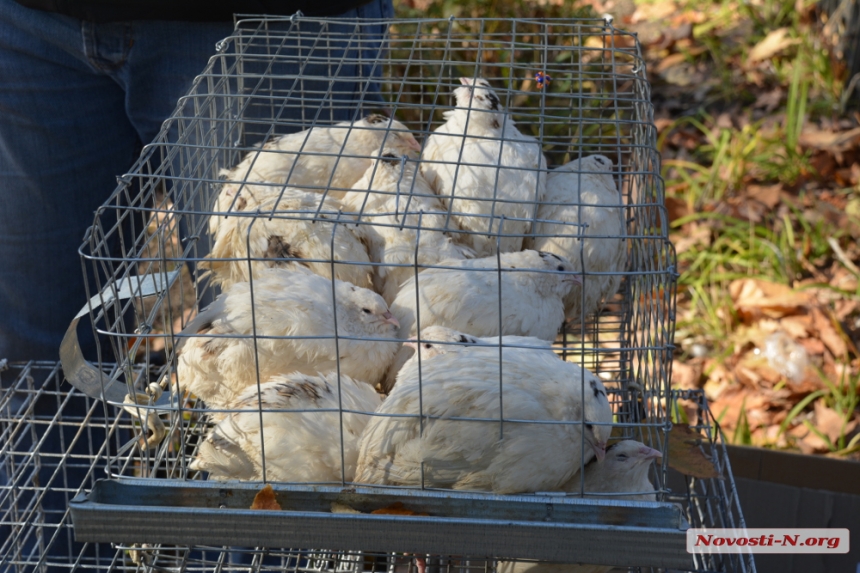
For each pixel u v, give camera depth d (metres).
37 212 2.70
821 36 6.02
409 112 4.34
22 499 2.52
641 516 1.46
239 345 1.91
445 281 2.08
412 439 1.66
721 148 5.01
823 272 4.33
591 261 2.39
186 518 1.47
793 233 4.59
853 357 3.83
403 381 1.77
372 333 1.99
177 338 1.81
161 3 2.40
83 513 1.46
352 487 1.57
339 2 2.67
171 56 2.57
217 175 2.42
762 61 6.10
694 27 6.58
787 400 3.66
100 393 1.67
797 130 5.10
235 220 2.20
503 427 1.63
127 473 2.28
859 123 5.33
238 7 2.47
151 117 2.68
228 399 1.98
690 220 4.74
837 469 2.73
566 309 2.54
